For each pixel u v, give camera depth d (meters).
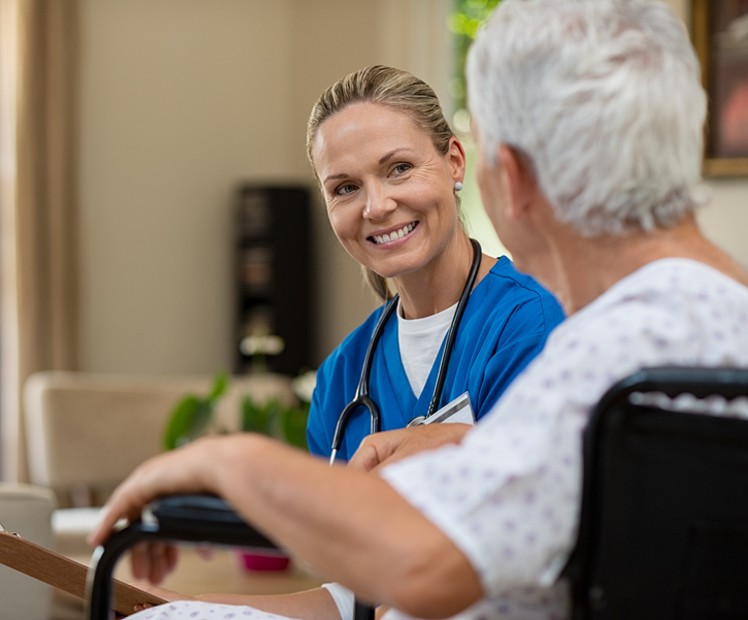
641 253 1.62
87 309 9.91
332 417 3.05
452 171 2.95
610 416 1.44
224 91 10.55
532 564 1.42
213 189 10.53
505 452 1.44
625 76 1.56
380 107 2.82
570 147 1.57
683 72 1.59
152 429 7.72
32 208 9.42
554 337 1.58
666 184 1.58
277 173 10.74
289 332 10.30
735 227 7.68
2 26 9.39
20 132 9.38
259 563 5.74
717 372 1.41
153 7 10.27
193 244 10.43
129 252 10.13
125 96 10.12
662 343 1.51
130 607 2.36
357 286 10.27
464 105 9.35
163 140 10.30
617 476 1.44
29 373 9.38
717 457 1.46
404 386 2.87
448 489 1.42
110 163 10.04
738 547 1.47
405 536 1.39
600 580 1.45
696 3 7.74
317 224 10.57
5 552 2.19
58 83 9.53
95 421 7.60
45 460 7.53
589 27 1.58
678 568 1.46
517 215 1.66
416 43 9.65
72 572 2.21
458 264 2.87
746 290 1.62
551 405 1.47
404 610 1.39
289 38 10.67
